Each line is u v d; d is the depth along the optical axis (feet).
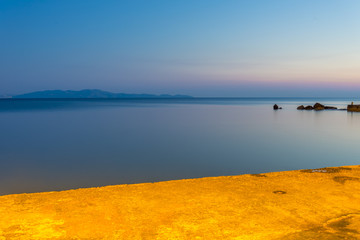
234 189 17.75
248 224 12.76
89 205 15.03
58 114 154.61
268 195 16.60
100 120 118.93
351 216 13.51
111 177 36.81
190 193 16.97
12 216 13.53
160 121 116.88
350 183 18.76
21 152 52.54
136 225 12.74
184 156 49.96
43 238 11.48
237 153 52.80
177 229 12.33
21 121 112.37
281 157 49.73
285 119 130.21
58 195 16.66
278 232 11.96
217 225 12.69
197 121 118.62
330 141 66.95
